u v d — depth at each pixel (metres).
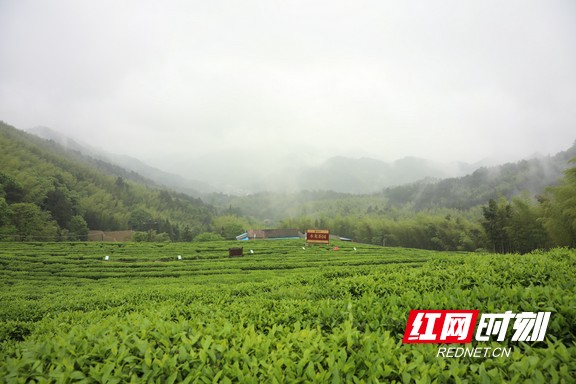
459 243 74.69
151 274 32.12
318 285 10.56
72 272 33.50
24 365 4.14
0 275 32.19
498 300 6.23
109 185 146.38
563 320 5.14
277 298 9.92
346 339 4.55
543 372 3.75
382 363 3.99
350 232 100.69
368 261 37.31
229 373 3.91
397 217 128.75
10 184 78.38
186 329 5.18
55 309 13.98
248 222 146.50
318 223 109.19
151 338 4.96
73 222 82.56
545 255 10.98
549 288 6.20
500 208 58.28
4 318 13.20
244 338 4.84
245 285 14.28
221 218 127.81
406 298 6.74
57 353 4.39
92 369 3.93
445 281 8.66
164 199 158.75
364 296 7.16
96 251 48.34
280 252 49.25
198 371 3.88
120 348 4.38
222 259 42.19
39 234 69.06
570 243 40.72
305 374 3.76
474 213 114.06
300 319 6.21
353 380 3.76
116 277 31.97
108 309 11.75
